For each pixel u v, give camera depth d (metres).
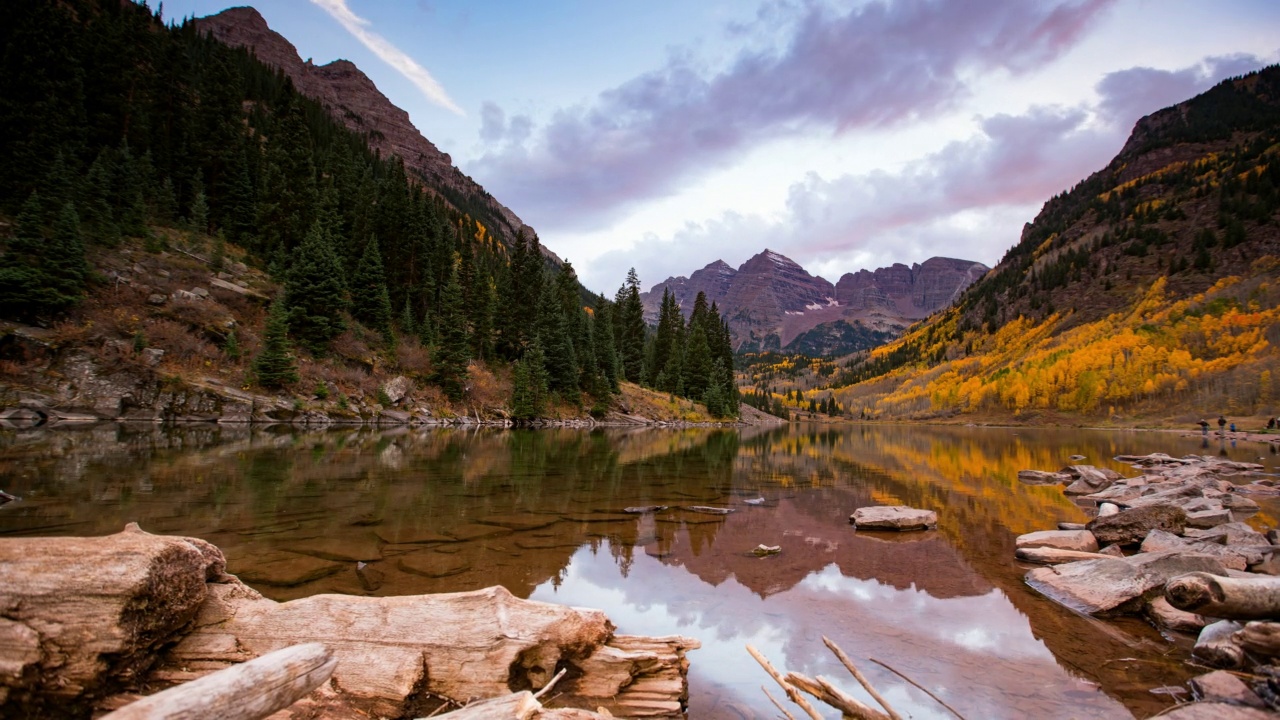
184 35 127.12
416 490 14.58
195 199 59.66
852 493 16.86
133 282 41.62
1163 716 4.25
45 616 3.71
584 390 73.12
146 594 4.03
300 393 43.88
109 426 32.66
